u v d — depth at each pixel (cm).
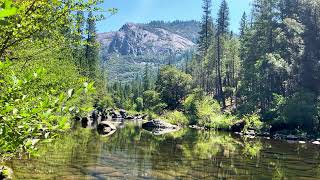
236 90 7494
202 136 4106
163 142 3247
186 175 1869
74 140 2923
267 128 4809
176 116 6228
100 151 2442
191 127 5775
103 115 8744
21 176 1510
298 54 5791
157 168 2003
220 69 8575
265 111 5481
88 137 3262
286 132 4669
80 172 1744
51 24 593
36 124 325
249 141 3700
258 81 6091
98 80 8219
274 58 5572
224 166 2142
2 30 470
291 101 4941
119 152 2472
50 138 339
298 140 4141
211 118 5700
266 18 6662
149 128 5212
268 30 6512
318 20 5900
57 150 2291
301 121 4731
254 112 5622
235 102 7575
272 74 5850
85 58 7375
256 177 1864
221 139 3794
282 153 2775
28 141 331
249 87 6556
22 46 708
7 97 334
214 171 1991
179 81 8850
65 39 755
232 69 8394
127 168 1952
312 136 4434
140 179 1727
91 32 805
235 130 5081
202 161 2291
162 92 8988
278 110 5050
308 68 5591
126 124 6219
